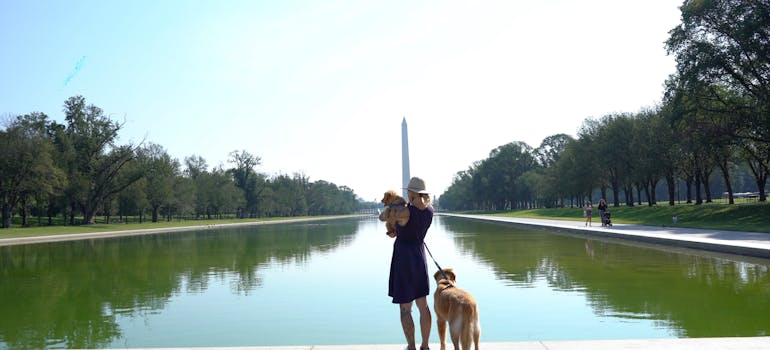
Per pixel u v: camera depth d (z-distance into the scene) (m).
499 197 123.12
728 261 16.66
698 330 8.04
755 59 33.44
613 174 69.81
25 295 13.02
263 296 12.48
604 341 5.75
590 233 30.52
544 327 8.67
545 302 10.77
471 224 58.12
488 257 19.61
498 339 8.04
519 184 114.62
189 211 91.81
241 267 18.53
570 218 57.50
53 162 61.47
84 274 17.17
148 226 66.19
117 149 69.56
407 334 5.51
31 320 10.08
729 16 34.25
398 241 5.62
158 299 12.24
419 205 5.60
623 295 11.17
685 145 39.31
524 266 16.59
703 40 36.16
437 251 22.59
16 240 37.12
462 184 169.62
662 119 52.19
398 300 5.52
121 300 12.17
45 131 68.88
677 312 9.33
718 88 37.78
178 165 89.81
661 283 12.56
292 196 143.25
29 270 18.67
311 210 171.25
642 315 9.22
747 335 7.62
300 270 17.42
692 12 35.69
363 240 34.28
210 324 9.62
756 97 34.31
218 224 75.44
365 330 9.09
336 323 9.60
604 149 61.62
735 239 21.20
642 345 5.57
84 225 65.31
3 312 10.88
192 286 14.17
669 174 54.56
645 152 54.28
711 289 11.55
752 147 41.66
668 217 43.72
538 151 117.06
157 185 80.31
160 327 9.43
